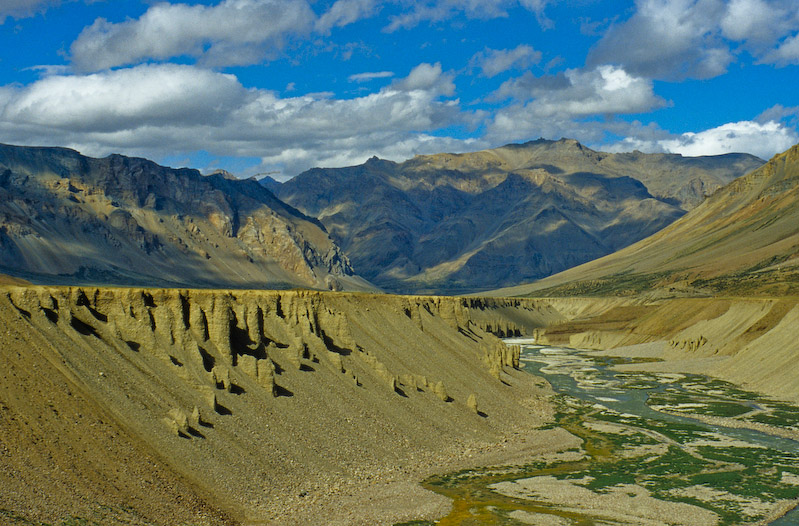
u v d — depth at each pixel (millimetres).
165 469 76188
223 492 77688
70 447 72062
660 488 91500
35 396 75500
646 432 123000
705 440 117312
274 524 74312
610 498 87312
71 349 85125
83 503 66125
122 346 91688
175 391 89562
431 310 193250
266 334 115125
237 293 121938
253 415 93312
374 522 77188
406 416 112312
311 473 87938
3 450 67500
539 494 88375
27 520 60875
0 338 79688
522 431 122312
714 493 89750
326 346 123062
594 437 119188
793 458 105875
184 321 100688
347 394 110000
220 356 101125
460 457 103875
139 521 66875
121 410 81125
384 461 97000
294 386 105000
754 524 79562
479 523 78188
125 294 96938
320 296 145625
